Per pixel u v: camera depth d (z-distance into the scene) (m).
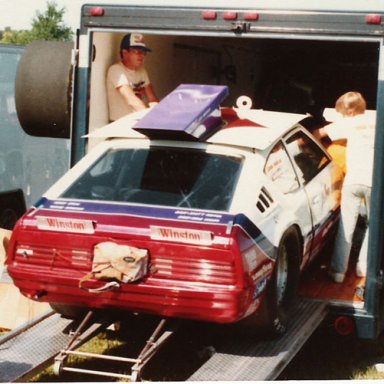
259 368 4.87
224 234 4.66
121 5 6.05
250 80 10.41
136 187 5.21
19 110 6.43
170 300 4.71
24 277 5.01
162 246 4.73
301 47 10.58
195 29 5.89
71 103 6.27
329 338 6.70
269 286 5.06
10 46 9.53
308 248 5.84
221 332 5.46
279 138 5.64
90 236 4.86
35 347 5.15
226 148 5.35
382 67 5.46
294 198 5.54
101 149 5.59
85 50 6.16
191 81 8.71
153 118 5.37
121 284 4.77
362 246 6.29
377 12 5.47
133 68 7.02
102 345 6.04
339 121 6.43
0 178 9.44
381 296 6.04
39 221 4.98
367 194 6.02
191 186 5.13
